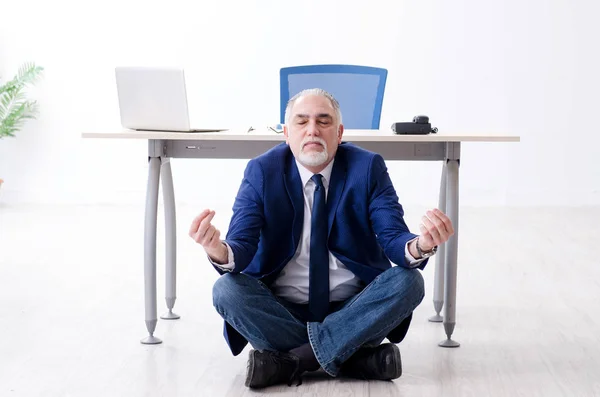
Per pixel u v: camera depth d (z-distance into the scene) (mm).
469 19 6812
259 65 6914
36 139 7062
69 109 7023
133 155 7066
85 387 2699
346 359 2680
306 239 2748
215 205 7004
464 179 7016
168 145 3156
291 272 2771
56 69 6973
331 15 6855
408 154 3154
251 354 2641
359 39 6867
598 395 2629
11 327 3416
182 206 6977
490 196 7004
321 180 2734
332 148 2686
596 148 6902
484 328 3430
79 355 3047
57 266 4625
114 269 4566
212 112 6977
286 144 2850
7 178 7102
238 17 6887
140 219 6301
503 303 3854
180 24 6910
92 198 7117
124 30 6934
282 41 6891
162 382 2750
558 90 6855
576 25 6789
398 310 2615
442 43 6840
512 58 6836
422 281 2652
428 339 3268
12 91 6738
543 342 3229
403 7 6824
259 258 2764
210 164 7059
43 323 3480
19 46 6953
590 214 6531
